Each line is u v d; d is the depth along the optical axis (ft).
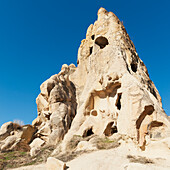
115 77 60.23
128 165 32.94
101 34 82.43
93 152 44.19
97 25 88.48
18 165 47.19
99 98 65.21
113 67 63.93
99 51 78.38
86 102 65.36
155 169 31.22
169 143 39.58
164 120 45.42
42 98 82.69
